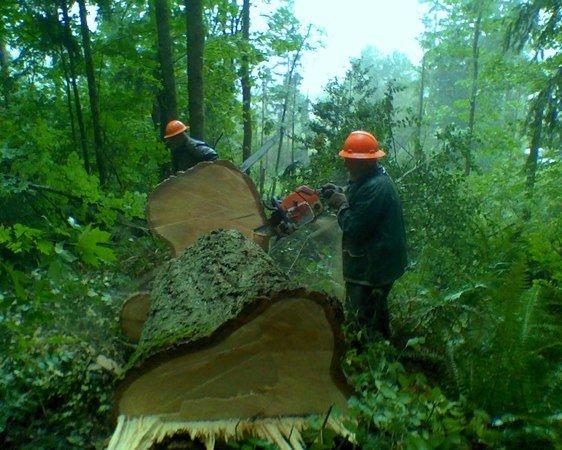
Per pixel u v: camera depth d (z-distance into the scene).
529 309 3.27
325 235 6.07
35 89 9.18
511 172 12.19
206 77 12.16
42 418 3.10
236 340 2.43
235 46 11.74
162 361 2.38
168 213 5.09
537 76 12.52
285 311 2.42
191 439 2.40
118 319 4.00
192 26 8.30
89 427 3.02
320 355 2.51
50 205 4.99
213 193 5.12
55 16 7.85
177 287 3.11
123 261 5.75
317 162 8.12
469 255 5.91
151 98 9.97
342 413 2.58
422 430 2.64
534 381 2.95
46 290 2.67
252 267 3.03
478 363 3.27
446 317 4.12
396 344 4.26
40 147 5.35
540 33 11.32
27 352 3.46
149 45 9.94
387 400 2.76
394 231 4.08
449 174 7.32
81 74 9.04
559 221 6.61
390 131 8.25
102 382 3.33
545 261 4.96
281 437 2.43
